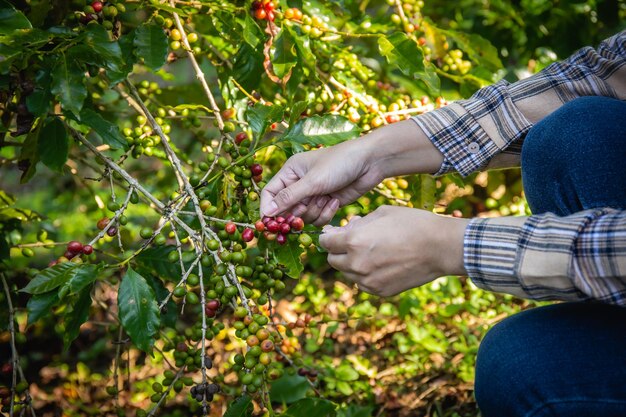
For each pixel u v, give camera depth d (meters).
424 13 3.55
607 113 1.45
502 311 2.80
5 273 2.23
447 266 1.33
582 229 1.19
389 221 1.36
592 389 1.19
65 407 2.59
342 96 2.18
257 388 1.50
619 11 3.40
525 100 1.75
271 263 1.72
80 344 3.03
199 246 1.61
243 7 2.00
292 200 1.60
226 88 2.18
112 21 1.90
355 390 2.40
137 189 1.74
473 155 1.75
